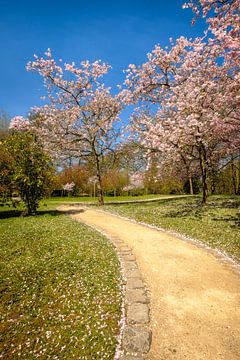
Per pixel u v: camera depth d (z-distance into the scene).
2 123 52.84
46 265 8.84
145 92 21.66
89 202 36.12
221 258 9.95
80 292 7.15
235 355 4.93
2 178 19.41
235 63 13.48
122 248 11.21
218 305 6.68
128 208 23.12
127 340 5.26
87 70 25.48
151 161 23.91
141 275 8.51
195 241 12.21
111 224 16.55
